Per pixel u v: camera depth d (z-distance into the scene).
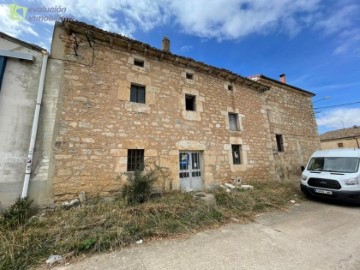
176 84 6.22
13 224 3.06
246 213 4.31
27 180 3.68
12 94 3.91
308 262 2.40
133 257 2.59
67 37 4.72
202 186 6.16
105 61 5.07
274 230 3.51
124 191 4.38
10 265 2.33
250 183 7.02
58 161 4.06
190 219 3.76
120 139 4.85
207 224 3.73
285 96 10.17
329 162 5.89
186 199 4.58
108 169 4.56
